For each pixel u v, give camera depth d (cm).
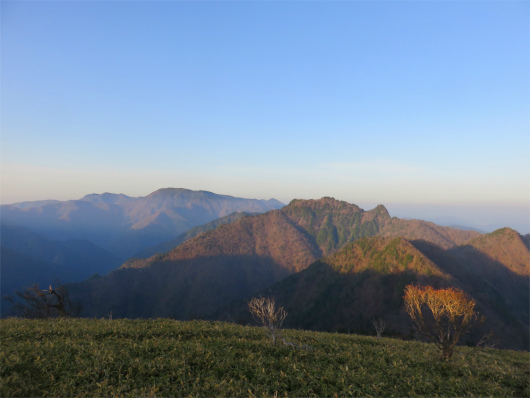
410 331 8694
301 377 1366
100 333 1762
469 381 1537
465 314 1828
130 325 2017
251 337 1977
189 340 1753
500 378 1645
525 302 13225
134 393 1105
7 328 1770
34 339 1606
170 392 1151
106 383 1157
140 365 1316
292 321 12862
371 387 1344
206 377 1282
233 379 1284
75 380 1172
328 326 11569
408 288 2061
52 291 2822
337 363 1602
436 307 1925
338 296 12962
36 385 1118
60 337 1638
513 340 8006
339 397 1252
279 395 1221
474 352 2189
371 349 1942
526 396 1497
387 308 10581
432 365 1711
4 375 1151
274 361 1520
